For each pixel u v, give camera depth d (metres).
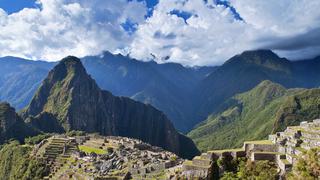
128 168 130.88
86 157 183.25
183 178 94.12
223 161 92.25
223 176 90.19
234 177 87.81
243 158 92.00
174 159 136.62
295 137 88.31
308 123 106.69
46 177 181.25
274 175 81.56
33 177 195.62
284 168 80.06
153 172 114.69
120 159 152.62
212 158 93.75
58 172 180.25
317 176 71.88
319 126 97.75
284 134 96.38
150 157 148.62
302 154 78.38
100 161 163.50
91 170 149.25
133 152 172.25
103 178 122.19
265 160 87.06
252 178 84.81
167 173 105.50
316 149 75.31
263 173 83.50
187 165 94.94
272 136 103.06
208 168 91.44
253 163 87.31
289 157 82.12
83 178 139.75
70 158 196.62
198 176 92.00
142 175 115.00
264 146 90.69
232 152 93.38
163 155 156.50
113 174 128.12
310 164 73.94
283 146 88.44
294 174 76.88
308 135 85.88
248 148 92.94
